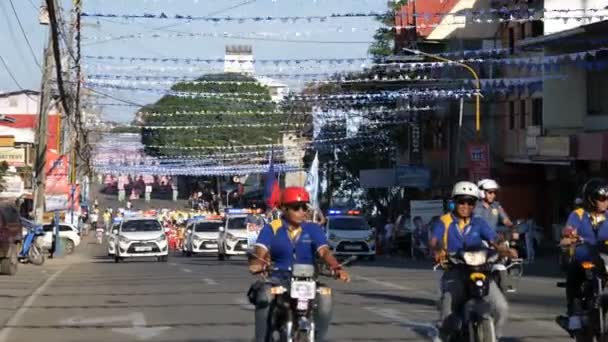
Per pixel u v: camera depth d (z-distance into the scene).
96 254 76.44
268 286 13.26
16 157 76.19
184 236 72.19
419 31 70.50
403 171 76.94
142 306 26.09
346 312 23.83
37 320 23.11
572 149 53.09
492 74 65.38
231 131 104.00
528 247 47.91
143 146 116.94
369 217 89.06
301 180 98.06
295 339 12.54
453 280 14.00
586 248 15.17
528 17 50.75
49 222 76.31
